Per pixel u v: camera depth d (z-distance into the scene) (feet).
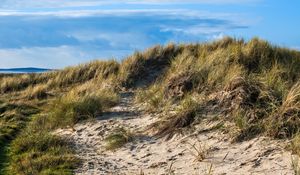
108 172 29.27
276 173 24.21
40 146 35.96
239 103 33.37
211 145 30.19
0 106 54.08
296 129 28.25
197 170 27.30
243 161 26.86
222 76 41.11
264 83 35.27
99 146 35.91
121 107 46.32
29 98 62.28
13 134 41.60
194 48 61.67
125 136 35.17
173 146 32.14
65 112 45.34
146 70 59.36
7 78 78.13
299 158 24.88
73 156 32.83
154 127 36.35
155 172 28.37
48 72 79.41
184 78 43.37
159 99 42.96
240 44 57.57
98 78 62.75
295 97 30.73
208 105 35.94
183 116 34.91
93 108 45.06
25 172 29.86
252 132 29.86
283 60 47.47
